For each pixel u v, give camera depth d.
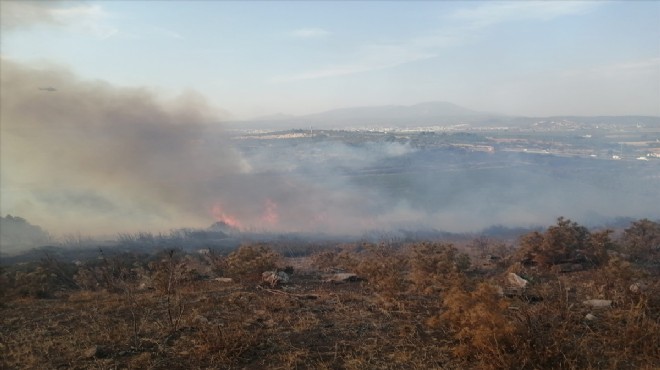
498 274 10.59
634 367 5.08
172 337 6.32
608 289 7.96
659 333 5.60
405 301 7.86
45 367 5.47
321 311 7.56
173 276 9.86
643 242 12.20
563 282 8.88
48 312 8.05
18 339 6.54
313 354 5.68
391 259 11.74
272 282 9.89
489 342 5.25
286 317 7.14
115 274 11.97
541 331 5.54
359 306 7.82
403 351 5.67
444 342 5.94
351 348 5.85
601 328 6.18
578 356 5.16
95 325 6.94
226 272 11.69
